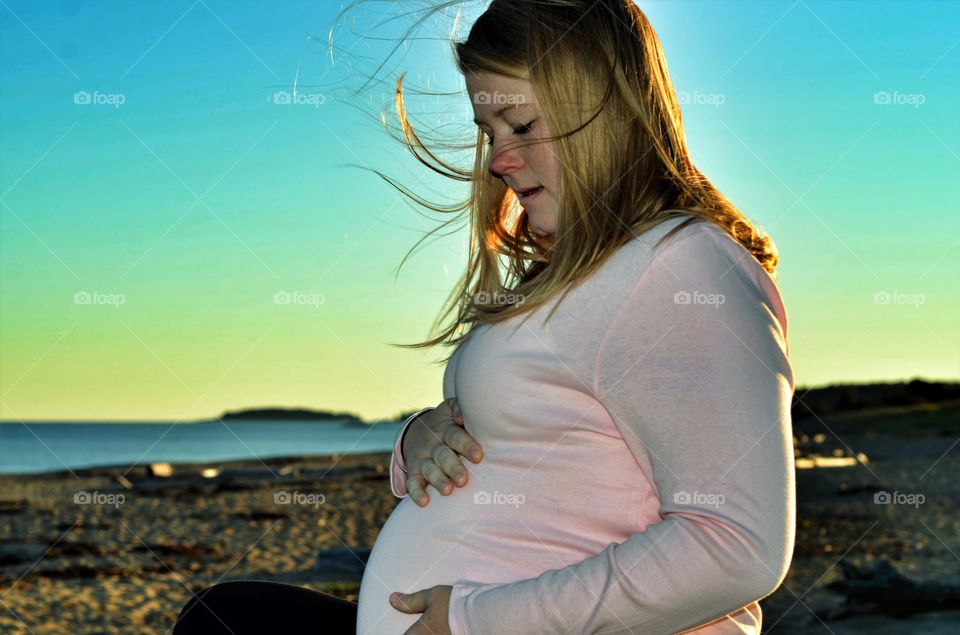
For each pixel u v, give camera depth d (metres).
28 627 8.09
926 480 20.70
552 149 1.57
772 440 1.35
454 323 2.06
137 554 12.21
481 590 1.53
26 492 23.67
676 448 1.38
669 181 1.56
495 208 2.00
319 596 1.90
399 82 2.18
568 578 1.43
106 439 65.25
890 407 47.75
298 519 15.97
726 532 1.31
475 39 1.63
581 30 1.55
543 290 1.51
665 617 1.37
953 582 7.84
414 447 1.81
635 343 1.42
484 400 1.59
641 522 1.53
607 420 1.52
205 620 1.79
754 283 1.45
